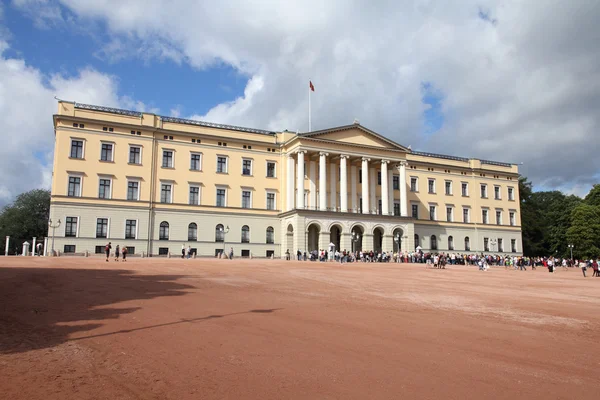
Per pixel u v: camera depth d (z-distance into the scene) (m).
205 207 66.00
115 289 20.48
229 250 66.75
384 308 17.80
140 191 62.00
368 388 8.33
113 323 13.19
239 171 69.12
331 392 8.07
